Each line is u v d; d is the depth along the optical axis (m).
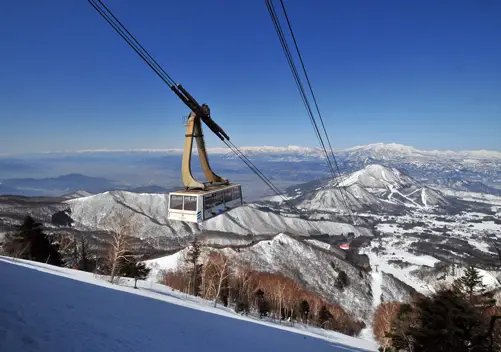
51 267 38.75
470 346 27.05
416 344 30.81
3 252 56.88
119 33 8.48
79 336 11.16
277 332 29.48
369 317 88.31
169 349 12.92
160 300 30.11
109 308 18.05
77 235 121.50
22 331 10.16
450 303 28.55
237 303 54.53
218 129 16.14
